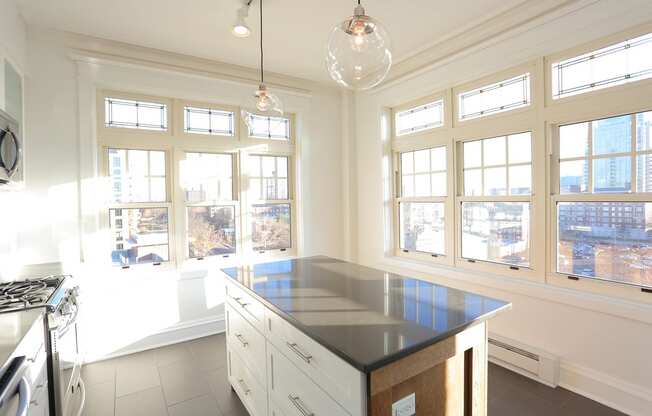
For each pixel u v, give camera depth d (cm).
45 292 182
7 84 222
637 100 202
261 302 168
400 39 303
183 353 299
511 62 261
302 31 282
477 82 293
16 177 220
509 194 275
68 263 274
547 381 234
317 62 345
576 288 234
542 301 246
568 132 240
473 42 289
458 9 255
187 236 338
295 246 403
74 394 203
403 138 371
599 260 225
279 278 205
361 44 137
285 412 156
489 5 250
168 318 320
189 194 339
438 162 337
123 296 300
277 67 359
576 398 221
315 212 406
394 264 370
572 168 238
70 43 279
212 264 349
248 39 295
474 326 138
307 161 399
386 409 111
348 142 419
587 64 225
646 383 199
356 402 108
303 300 161
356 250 425
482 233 297
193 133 338
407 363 115
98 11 248
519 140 267
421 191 358
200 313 336
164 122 325
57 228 274
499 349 262
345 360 106
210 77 335
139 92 311
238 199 364
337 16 260
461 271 304
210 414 213
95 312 288
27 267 254
